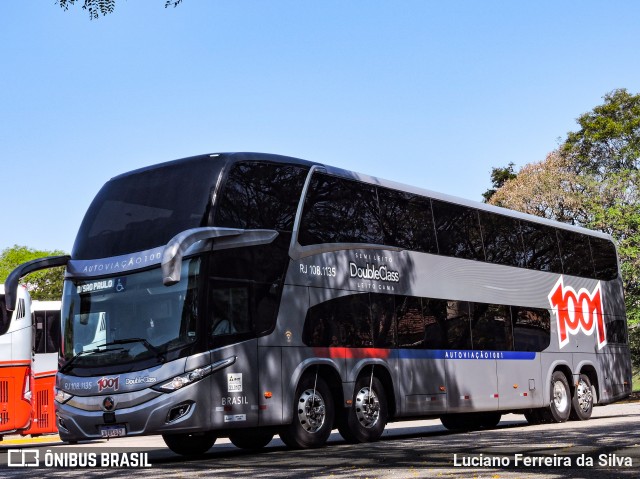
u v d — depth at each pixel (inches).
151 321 494.9
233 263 510.0
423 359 643.5
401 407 617.0
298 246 553.3
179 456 560.7
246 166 532.1
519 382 751.7
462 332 690.2
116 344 500.7
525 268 789.2
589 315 877.2
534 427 732.0
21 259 2691.9
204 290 490.6
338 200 596.1
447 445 523.2
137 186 540.4
